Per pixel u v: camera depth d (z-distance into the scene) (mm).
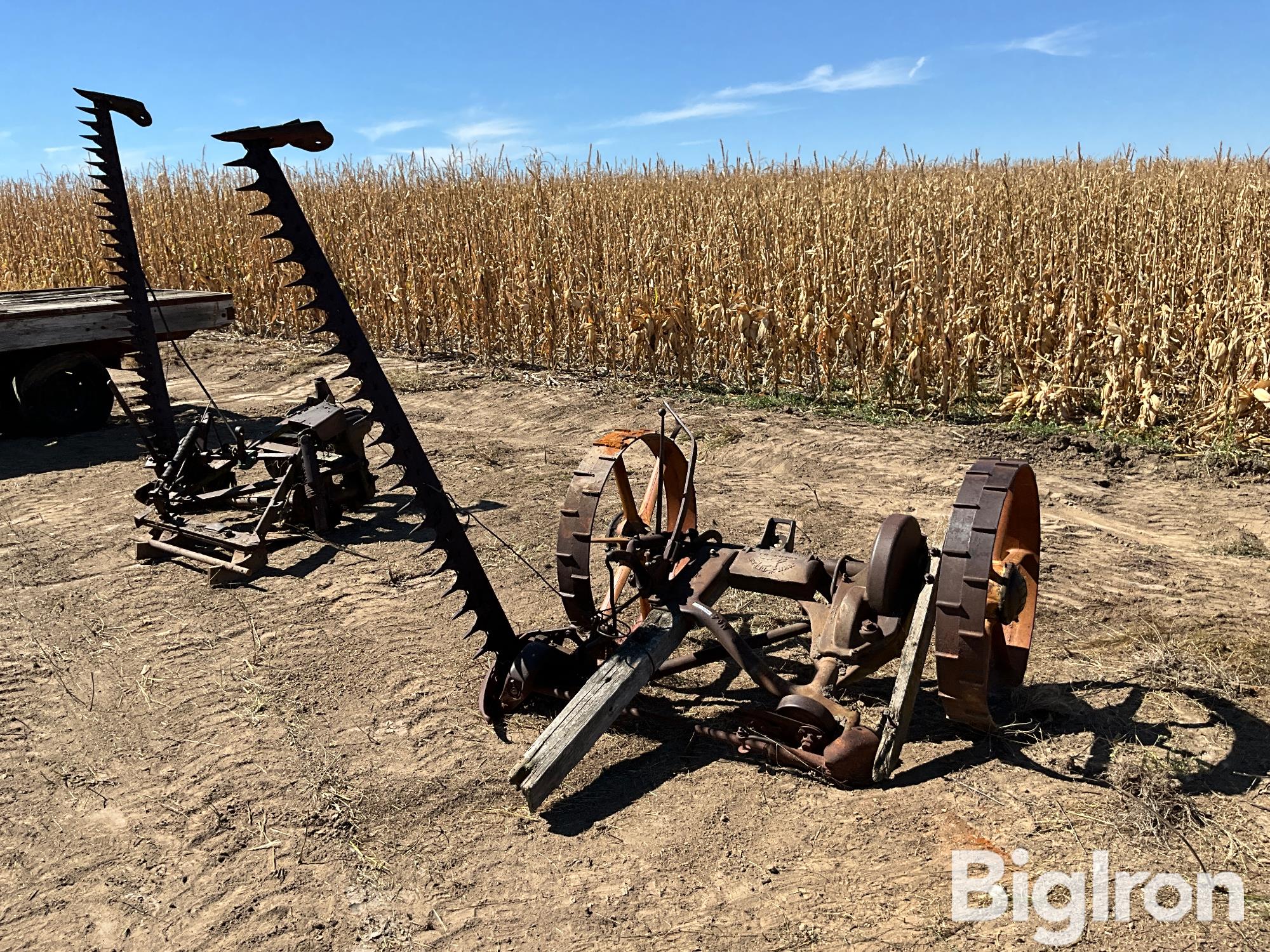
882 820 3449
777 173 20938
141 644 5043
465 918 3047
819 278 10773
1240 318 8742
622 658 3787
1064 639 4855
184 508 6605
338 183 18250
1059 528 6453
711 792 3684
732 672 4676
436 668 4727
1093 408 9656
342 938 2969
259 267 15359
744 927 2961
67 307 9148
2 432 9656
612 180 20406
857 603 4051
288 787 3768
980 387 10781
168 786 3791
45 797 3729
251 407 11078
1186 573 5680
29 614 5430
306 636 5113
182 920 3059
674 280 11805
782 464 8148
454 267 13234
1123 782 3586
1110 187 14930
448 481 7934
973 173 18312
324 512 6574
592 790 3734
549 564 6055
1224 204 12773
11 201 20469
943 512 6855
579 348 12953
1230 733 3906
